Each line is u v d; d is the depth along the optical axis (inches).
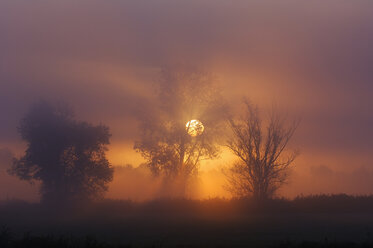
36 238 820.6
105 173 2075.5
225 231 1193.4
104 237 1112.8
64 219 1595.7
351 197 1791.3
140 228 1290.6
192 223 1393.9
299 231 1195.3
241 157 1882.4
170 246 944.3
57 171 2046.0
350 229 1239.5
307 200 1758.1
